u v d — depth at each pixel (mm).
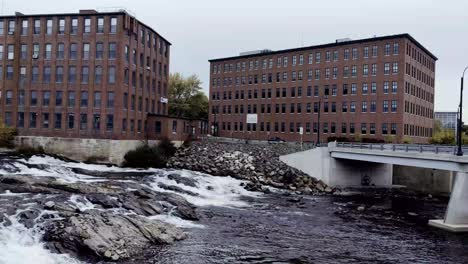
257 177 52531
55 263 19562
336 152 52594
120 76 57188
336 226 31172
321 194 48438
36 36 60094
